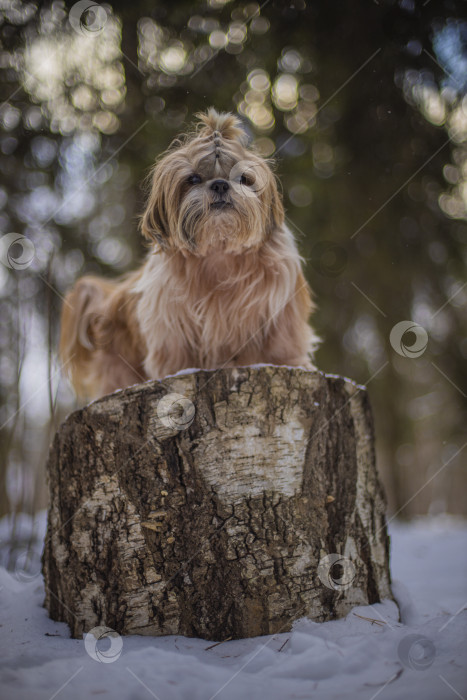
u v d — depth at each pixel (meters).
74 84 4.43
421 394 7.33
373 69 4.64
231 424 2.25
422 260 5.65
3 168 4.42
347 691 1.73
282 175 4.97
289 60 4.71
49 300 3.23
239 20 4.48
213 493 2.22
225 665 1.95
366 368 6.26
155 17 4.37
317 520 2.30
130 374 3.70
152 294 3.02
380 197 5.20
